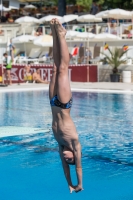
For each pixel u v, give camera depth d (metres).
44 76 24.58
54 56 4.87
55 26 4.72
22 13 37.88
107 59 25.02
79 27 30.55
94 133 10.20
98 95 18.11
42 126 11.19
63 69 4.79
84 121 11.85
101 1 35.16
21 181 6.60
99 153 8.27
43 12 37.81
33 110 14.03
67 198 5.85
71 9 37.75
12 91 19.98
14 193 6.05
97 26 29.02
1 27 34.22
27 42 29.88
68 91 4.80
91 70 24.55
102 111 13.66
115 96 17.70
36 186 6.35
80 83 23.53
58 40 4.78
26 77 24.11
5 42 30.69
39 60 28.08
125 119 12.15
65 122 4.84
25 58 28.70
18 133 10.24
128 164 7.52
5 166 7.41
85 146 8.84
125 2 34.62
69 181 5.10
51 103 4.90
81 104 15.33
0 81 22.52
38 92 19.58
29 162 7.67
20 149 8.65
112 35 26.19
